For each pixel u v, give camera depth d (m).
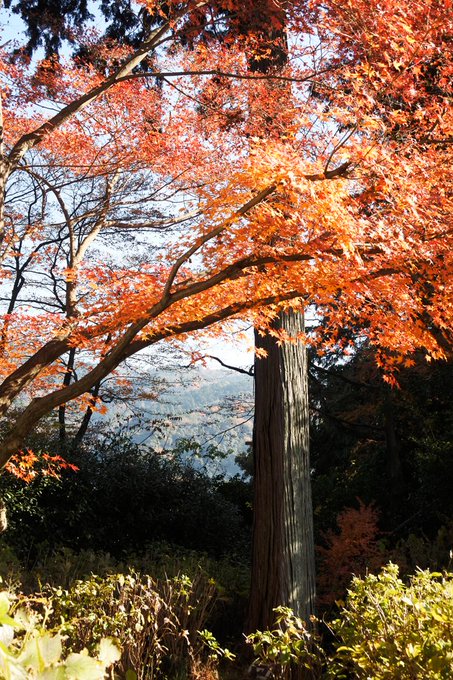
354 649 3.69
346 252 4.07
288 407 8.23
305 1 5.99
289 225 4.54
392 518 12.27
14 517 10.80
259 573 8.00
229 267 4.84
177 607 6.50
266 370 8.38
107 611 5.79
